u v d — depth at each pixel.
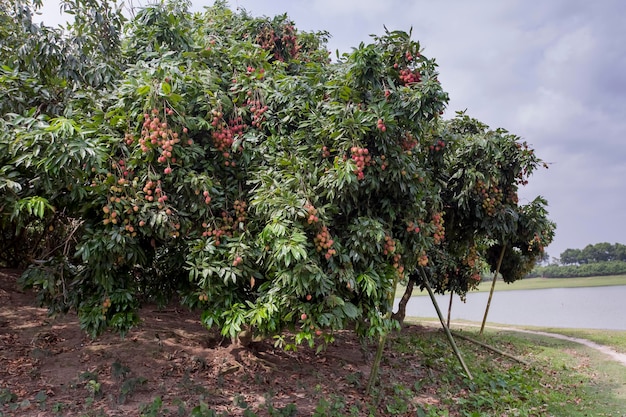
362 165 4.04
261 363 6.07
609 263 54.41
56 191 3.81
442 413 5.42
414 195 4.65
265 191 4.04
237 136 4.56
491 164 7.07
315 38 8.77
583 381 7.71
